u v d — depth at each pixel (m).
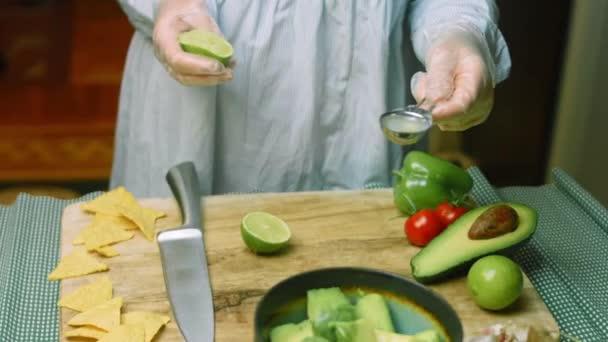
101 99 3.24
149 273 1.00
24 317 0.97
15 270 1.04
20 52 3.49
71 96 3.25
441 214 1.07
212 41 1.10
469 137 2.54
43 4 3.76
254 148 1.29
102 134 3.03
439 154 2.59
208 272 0.99
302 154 1.28
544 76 2.25
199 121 1.25
